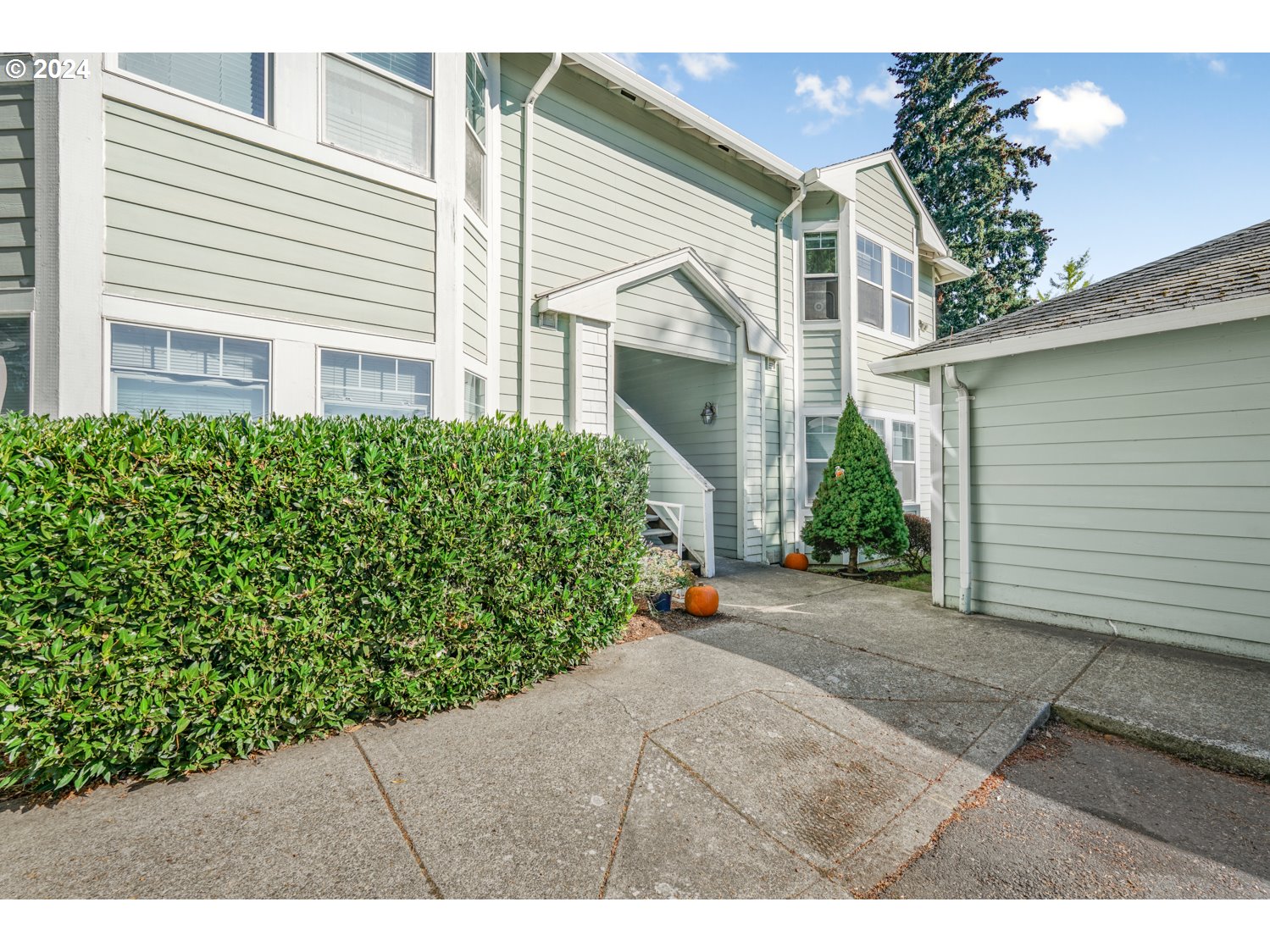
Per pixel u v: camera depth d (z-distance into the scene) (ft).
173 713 8.55
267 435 9.52
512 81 20.90
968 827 8.30
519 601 12.07
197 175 12.52
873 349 33.50
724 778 9.11
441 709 11.16
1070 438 17.49
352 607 10.19
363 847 7.26
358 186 14.64
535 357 21.01
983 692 12.46
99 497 8.07
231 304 12.84
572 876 6.96
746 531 28.68
